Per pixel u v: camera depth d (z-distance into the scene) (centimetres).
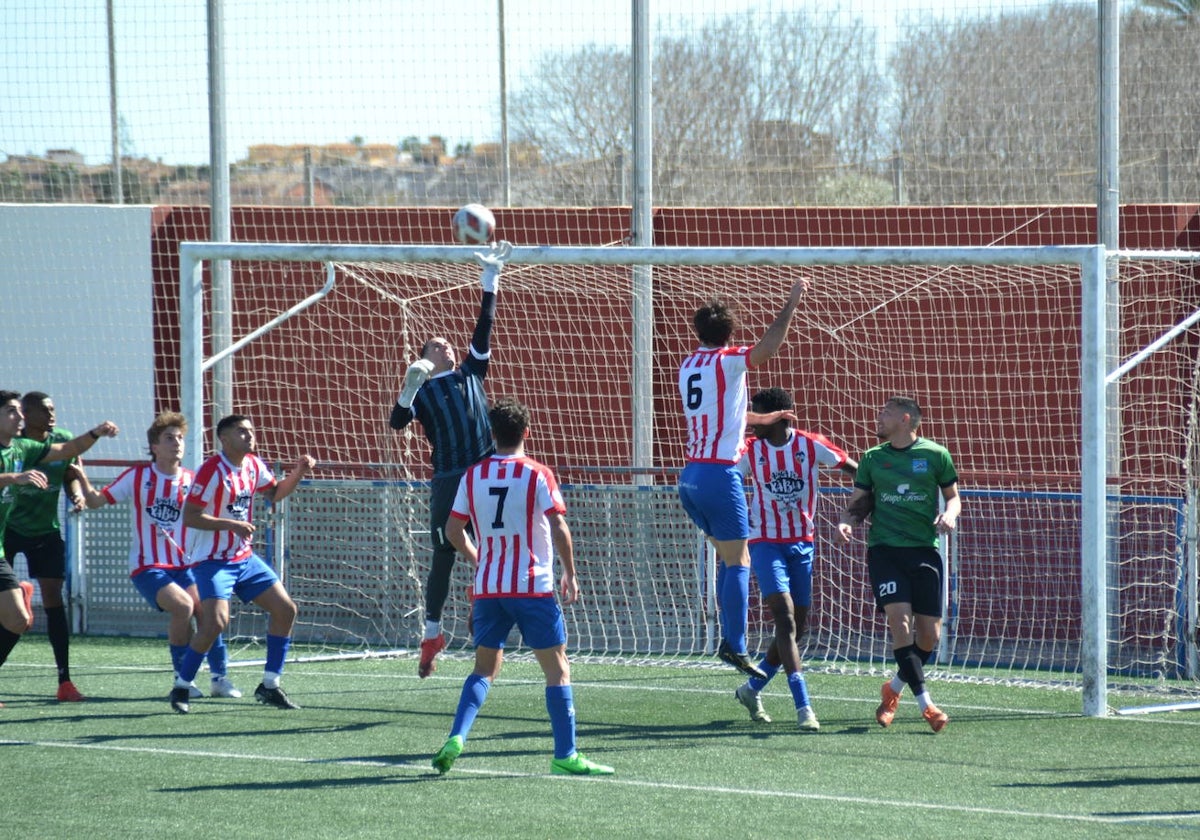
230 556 2848
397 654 3744
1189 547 3309
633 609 3825
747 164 5556
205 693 3114
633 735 2600
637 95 3797
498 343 4188
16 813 1948
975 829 1872
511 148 5256
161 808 1975
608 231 4181
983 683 3288
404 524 4000
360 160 4953
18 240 4538
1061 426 3888
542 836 1819
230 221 4259
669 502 3791
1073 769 2286
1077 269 3747
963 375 3953
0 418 2909
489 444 2819
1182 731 2645
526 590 2164
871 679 3369
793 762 2339
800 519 2773
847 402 4019
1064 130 5156
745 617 2722
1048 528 3647
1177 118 4909
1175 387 3738
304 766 2284
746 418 2753
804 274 3909
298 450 4291
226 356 3691
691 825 1886
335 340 4269
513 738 2562
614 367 4128
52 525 3014
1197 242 3838
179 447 2986
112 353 4512
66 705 2923
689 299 4116
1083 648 2844
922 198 5288
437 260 3022
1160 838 1831
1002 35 5150
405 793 2077
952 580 3706
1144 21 4950
